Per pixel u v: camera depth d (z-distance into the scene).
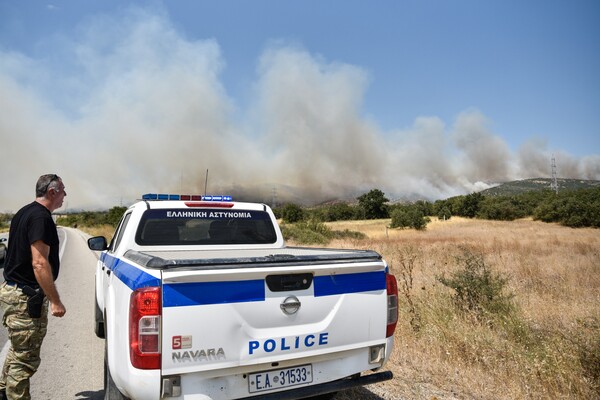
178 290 2.53
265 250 4.69
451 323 5.66
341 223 74.88
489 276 7.26
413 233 38.06
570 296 7.88
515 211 65.94
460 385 4.17
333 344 3.05
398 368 4.62
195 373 2.59
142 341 2.46
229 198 5.25
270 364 2.84
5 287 3.30
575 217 44.00
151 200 4.72
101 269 5.18
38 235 3.22
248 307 2.73
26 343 3.33
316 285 3.01
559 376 4.07
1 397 3.47
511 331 5.45
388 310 3.37
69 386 4.39
